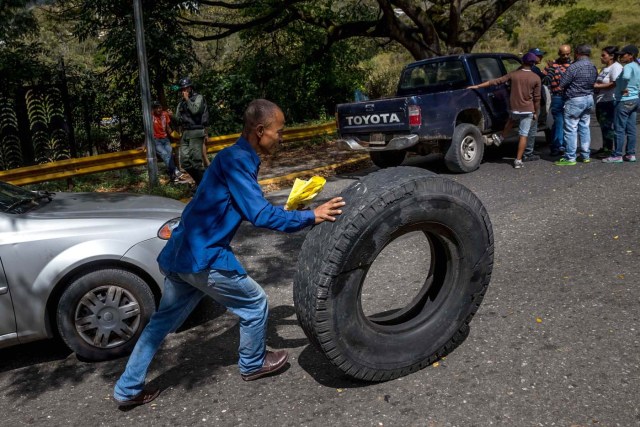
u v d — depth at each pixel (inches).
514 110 360.5
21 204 167.3
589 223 239.6
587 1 2175.2
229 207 120.6
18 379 153.2
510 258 209.3
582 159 366.0
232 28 706.8
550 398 122.6
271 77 745.6
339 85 772.0
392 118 355.6
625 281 179.3
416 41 701.3
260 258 238.4
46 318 152.9
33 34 578.9
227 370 147.9
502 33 1724.9
